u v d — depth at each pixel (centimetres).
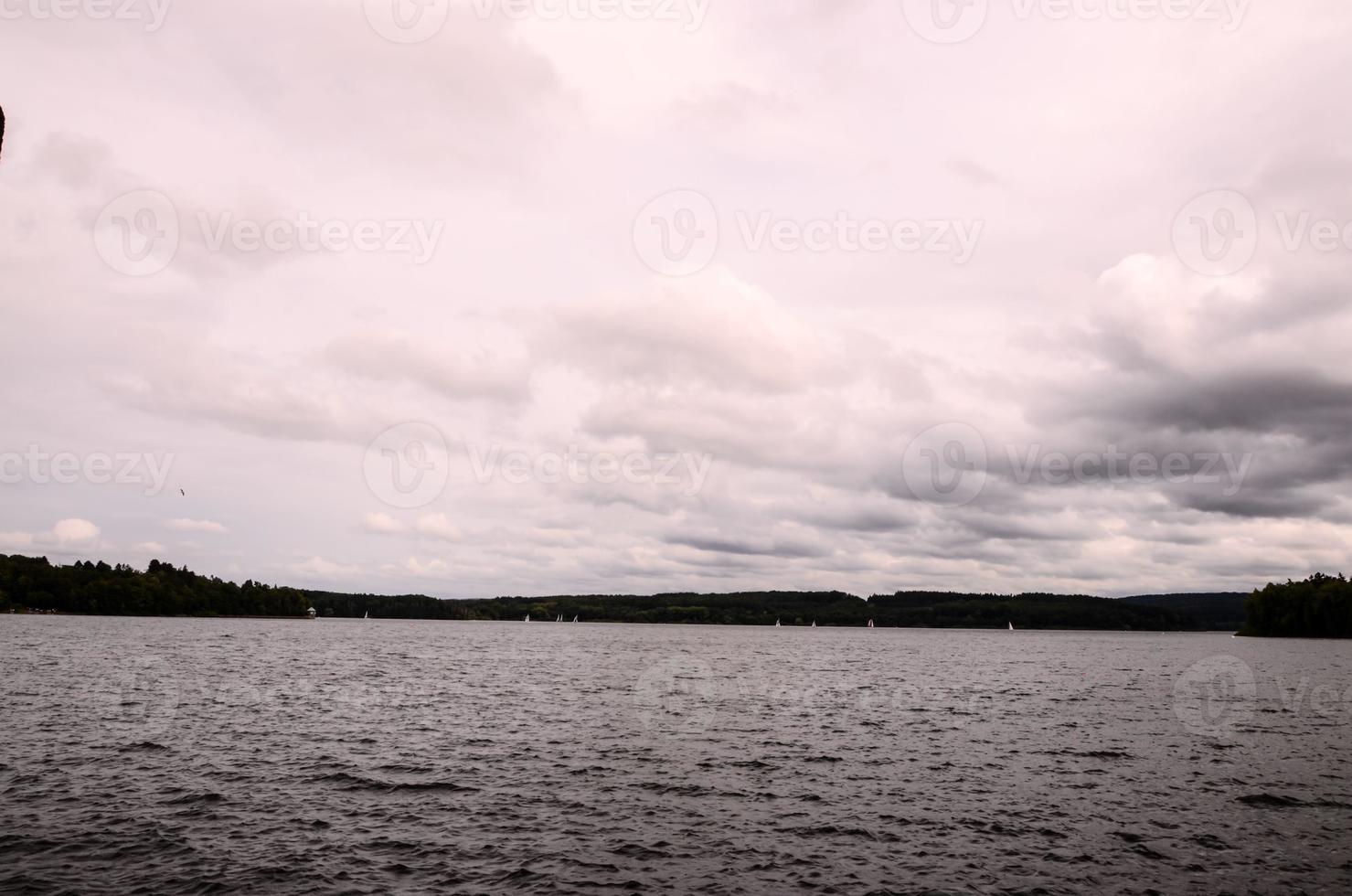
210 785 2347
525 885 1627
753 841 1948
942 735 3597
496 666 7725
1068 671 8356
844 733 3612
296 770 2588
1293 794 2477
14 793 2192
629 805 2248
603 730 3578
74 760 2642
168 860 1708
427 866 1723
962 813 2228
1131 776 2720
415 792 2342
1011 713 4456
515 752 2998
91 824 1939
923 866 1791
